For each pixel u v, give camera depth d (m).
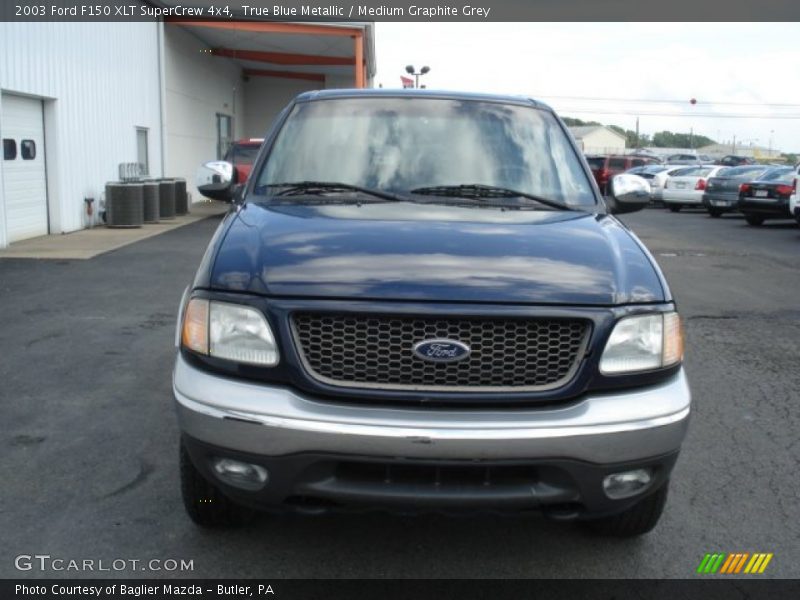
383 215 3.68
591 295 3.04
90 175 16.30
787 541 3.73
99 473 4.27
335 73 34.19
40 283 9.80
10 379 5.91
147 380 5.93
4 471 4.28
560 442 2.86
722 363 6.79
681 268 12.52
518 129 4.52
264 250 3.24
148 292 9.30
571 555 3.57
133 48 18.75
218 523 3.62
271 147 4.38
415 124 4.45
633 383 3.05
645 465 3.02
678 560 3.54
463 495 2.88
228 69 30.36
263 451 2.88
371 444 2.81
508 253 3.25
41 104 14.43
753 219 20.84
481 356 2.94
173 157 23.12
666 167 30.91
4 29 12.62
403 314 2.90
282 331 2.94
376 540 3.65
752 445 4.92
